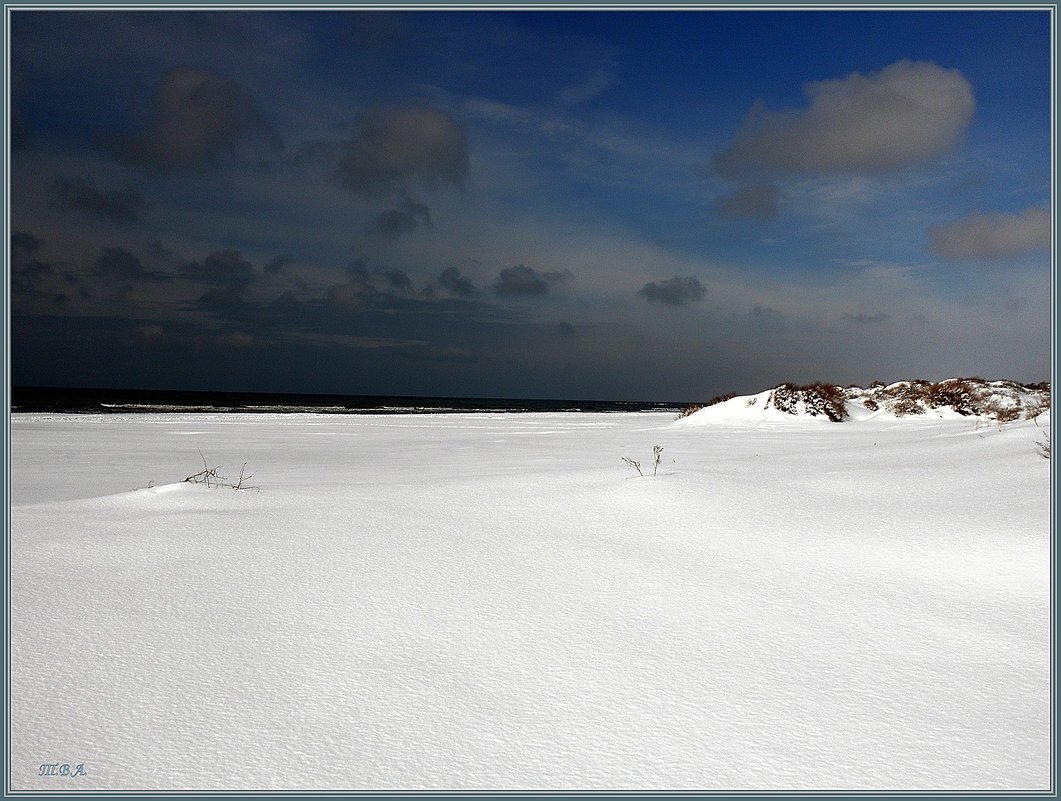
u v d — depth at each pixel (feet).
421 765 6.79
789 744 7.16
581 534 16.44
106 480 30.94
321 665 8.98
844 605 11.37
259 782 6.50
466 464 37.01
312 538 15.90
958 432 45.47
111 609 10.98
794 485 22.03
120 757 6.86
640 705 7.97
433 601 11.57
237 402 258.78
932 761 6.86
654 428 85.20
